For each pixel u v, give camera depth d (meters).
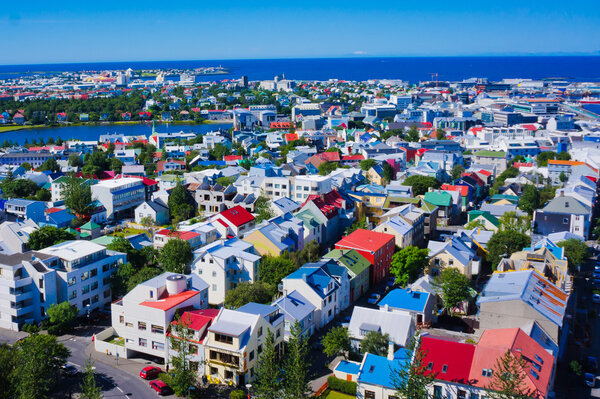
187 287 121.12
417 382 83.50
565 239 162.25
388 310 123.88
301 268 134.88
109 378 105.12
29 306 127.56
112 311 118.25
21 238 166.88
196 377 105.06
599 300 139.50
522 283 110.06
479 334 107.38
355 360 111.44
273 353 94.88
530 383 82.12
